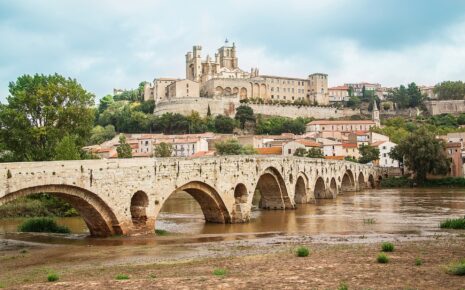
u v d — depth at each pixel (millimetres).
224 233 62750
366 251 39656
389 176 184500
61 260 43156
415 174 168625
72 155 88625
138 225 58250
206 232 64188
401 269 30641
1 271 39062
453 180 160875
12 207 88688
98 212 53188
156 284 28094
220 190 71750
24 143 99062
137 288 27234
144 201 58531
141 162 57406
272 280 28312
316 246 46531
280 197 96375
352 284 26703
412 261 33688
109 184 53438
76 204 53094
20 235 60844
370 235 56406
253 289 26109
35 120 102312
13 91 104125
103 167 52750
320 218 80125
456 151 172500
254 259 37625
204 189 69250
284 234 60500
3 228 71750
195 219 81875
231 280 28562
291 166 98750
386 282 27000
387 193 139375
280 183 94938
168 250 47344
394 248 40469
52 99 101688
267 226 70812
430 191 143250
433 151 160000
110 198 53594
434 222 70188
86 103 108000
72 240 54938
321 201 116438
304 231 63562
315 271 30828
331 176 128500
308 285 26766
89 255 45219
